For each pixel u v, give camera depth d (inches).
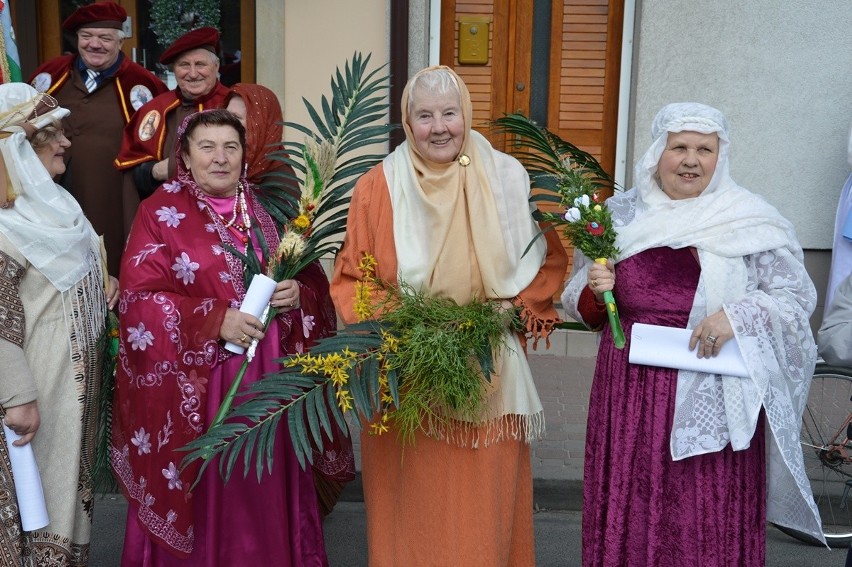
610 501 105.4
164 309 108.6
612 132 249.3
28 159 107.7
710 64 230.8
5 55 139.9
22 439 104.5
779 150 233.1
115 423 115.5
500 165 110.7
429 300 106.1
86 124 176.2
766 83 230.2
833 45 226.7
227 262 111.4
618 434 105.0
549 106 249.9
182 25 249.1
